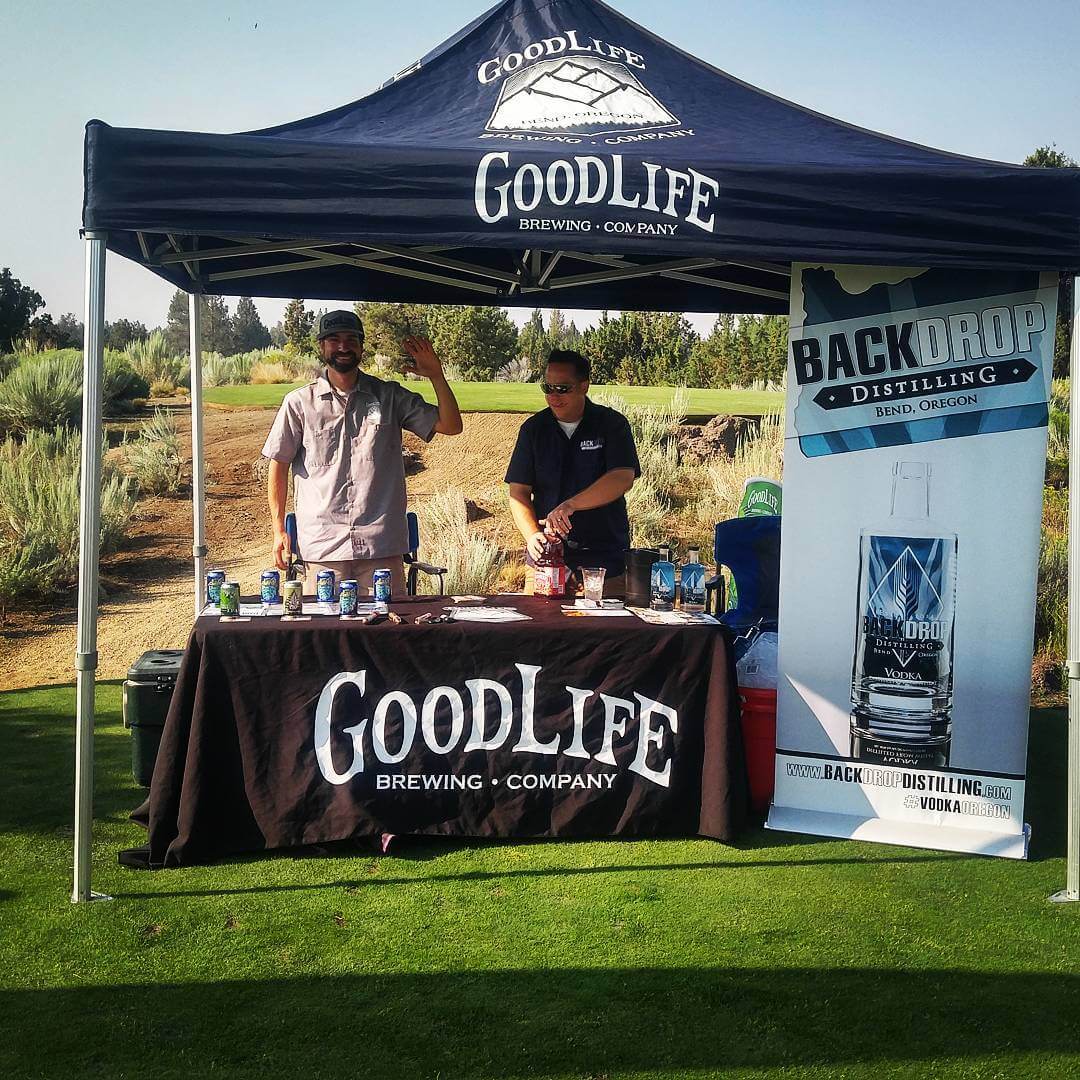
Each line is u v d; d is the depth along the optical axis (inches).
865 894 142.6
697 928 131.8
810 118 163.9
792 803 168.4
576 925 132.2
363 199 133.9
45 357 485.1
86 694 136.1
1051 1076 101.4
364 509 196.7
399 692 155.1
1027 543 157.9
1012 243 141.9
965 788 161.6
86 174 130.3
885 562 162.2
